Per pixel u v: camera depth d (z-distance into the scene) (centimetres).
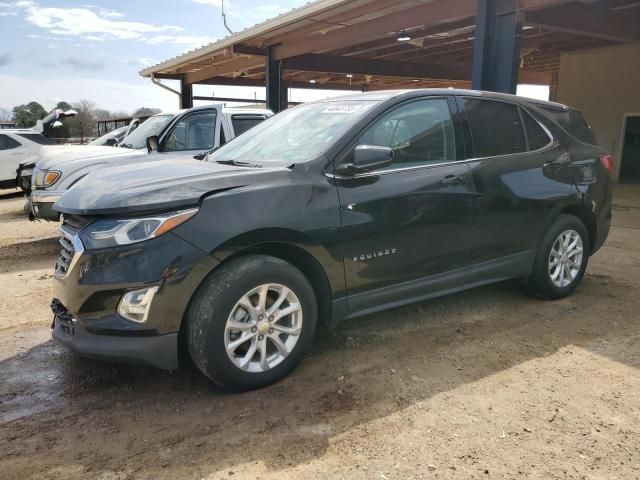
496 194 426
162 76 1864
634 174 1580
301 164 345
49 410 313
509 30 795
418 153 394
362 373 352
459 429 288
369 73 1664
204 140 774
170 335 300
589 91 1644
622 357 376
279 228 321
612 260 651
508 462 261
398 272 379
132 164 396
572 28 975
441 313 463
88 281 296
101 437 284
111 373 359
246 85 1988
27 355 390
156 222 294
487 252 431
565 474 252
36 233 889
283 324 339
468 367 360
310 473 253
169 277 292
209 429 289
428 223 387
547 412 305
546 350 388
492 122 444
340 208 345
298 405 312
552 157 477
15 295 536
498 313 463
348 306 362
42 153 841
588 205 502
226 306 306
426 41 1415
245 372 319
